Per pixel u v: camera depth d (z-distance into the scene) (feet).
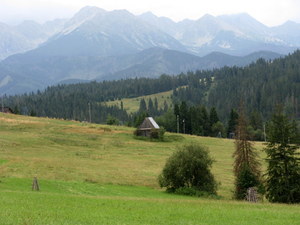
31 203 99.19
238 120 196.44
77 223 76.07
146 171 228.22
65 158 251.80
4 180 152.15
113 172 214.07
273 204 131.44
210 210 104.27
